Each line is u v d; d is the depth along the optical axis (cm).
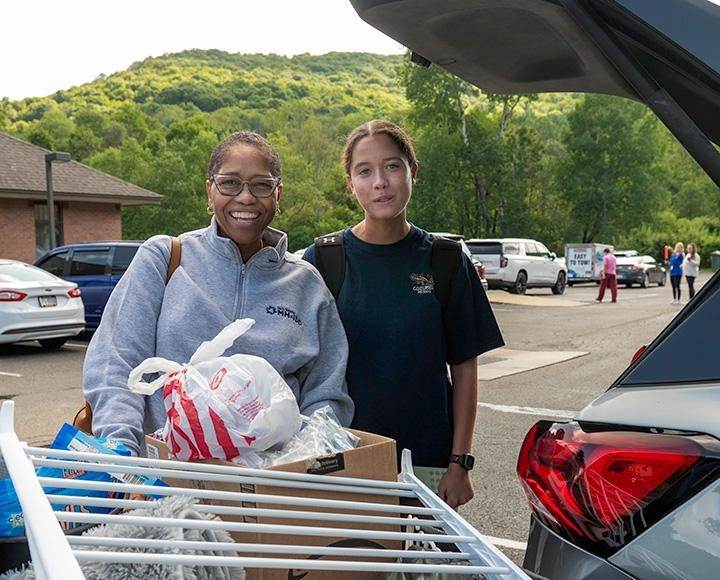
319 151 7462
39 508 104
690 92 143
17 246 2364
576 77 195
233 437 149
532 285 2627
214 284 198
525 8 147
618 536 135
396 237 231
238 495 132
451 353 235
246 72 16400
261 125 9044
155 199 2641
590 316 1833
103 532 122
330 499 152
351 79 17900
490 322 234
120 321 189
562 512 146
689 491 128
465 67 195
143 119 8981
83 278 1270
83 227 2552
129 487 125
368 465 158
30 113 11688
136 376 158
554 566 146
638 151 5400
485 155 4812
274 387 156
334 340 215
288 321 201
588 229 5638
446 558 142
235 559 116
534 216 5484
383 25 165
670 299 2498
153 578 117
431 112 4812
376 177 222
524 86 208
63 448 151
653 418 137
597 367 1010
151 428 186
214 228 204
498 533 404
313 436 161
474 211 5150
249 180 198
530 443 162
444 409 228
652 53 135
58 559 92
